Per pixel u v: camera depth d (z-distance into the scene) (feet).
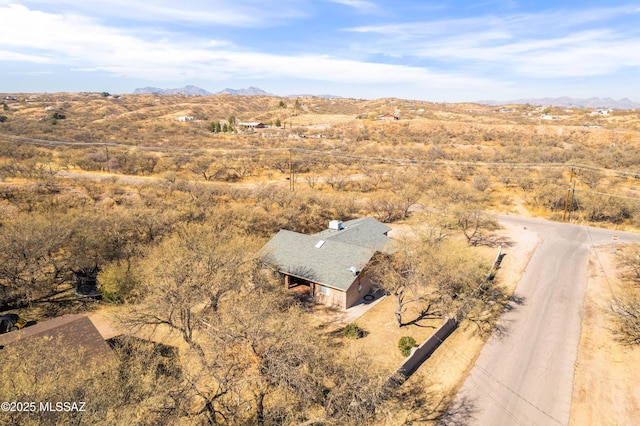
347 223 113.80
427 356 66.59
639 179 193.67
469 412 53.72
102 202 140.36
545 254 118.52
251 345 45.55
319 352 50.83
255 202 148.25
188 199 136.67
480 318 80.18
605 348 68.95
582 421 52.54
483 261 93.56
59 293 84.84
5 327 67.56
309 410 45.19
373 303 85.15
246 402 52.90
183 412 42.01
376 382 49.29
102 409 33.71
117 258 87.35
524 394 57.52
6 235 80.38
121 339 63.82
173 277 57.52
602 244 127.44
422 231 100.42
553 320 79.36
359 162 252.01
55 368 38.63
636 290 91.50
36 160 189.47
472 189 178.29
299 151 268.82
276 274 88.33
